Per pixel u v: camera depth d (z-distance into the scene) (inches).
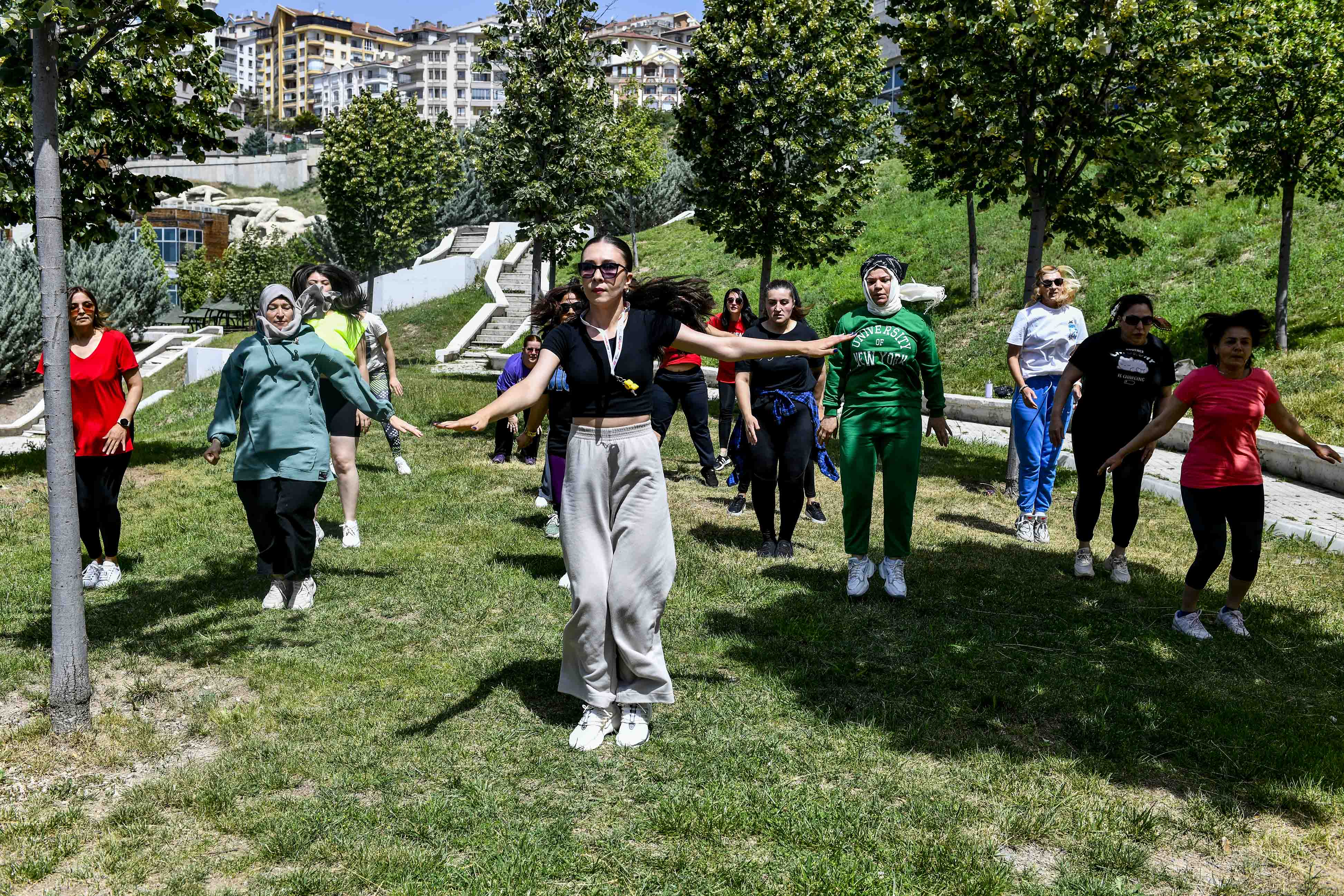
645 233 1337.4
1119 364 244.2
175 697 171.3
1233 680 183.9
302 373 214.4
